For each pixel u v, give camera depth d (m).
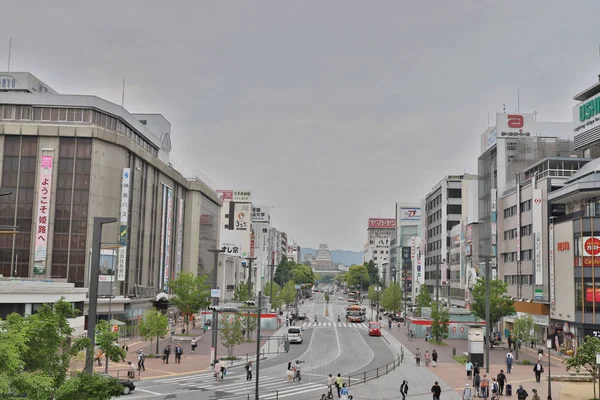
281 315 130.38
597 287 66.62
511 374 56.12
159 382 50.09
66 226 76.69
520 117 101.75
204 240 128.62
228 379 52.38
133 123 88.06
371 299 185.38
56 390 20.00
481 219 109.81
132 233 85.75
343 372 57.50
